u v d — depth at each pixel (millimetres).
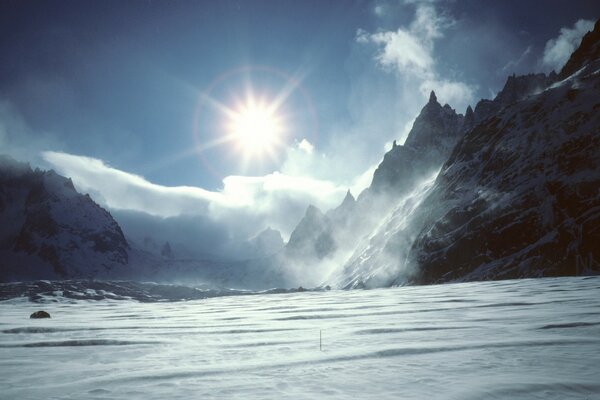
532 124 171375
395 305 32094
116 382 8023
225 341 14398
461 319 18375
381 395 6449
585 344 10594
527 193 138375
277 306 42312
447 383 7008
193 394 6914
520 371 7719
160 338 15797
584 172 127750
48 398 6910
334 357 9961
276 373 8445
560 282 60750
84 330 20281
